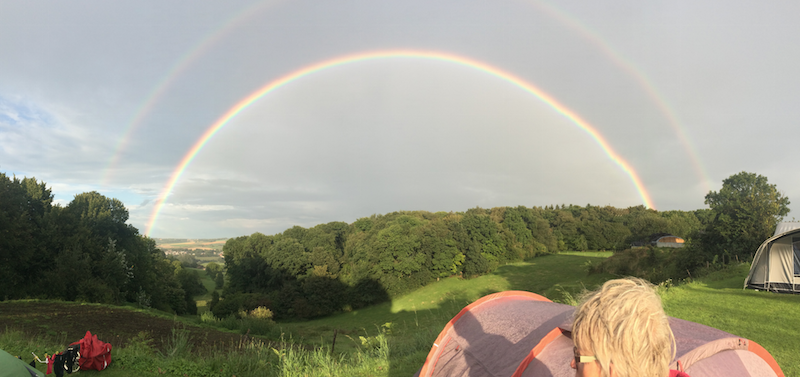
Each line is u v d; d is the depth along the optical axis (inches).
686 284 672.4
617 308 45.9
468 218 2748.5
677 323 131.4
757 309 458.9
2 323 581.3
